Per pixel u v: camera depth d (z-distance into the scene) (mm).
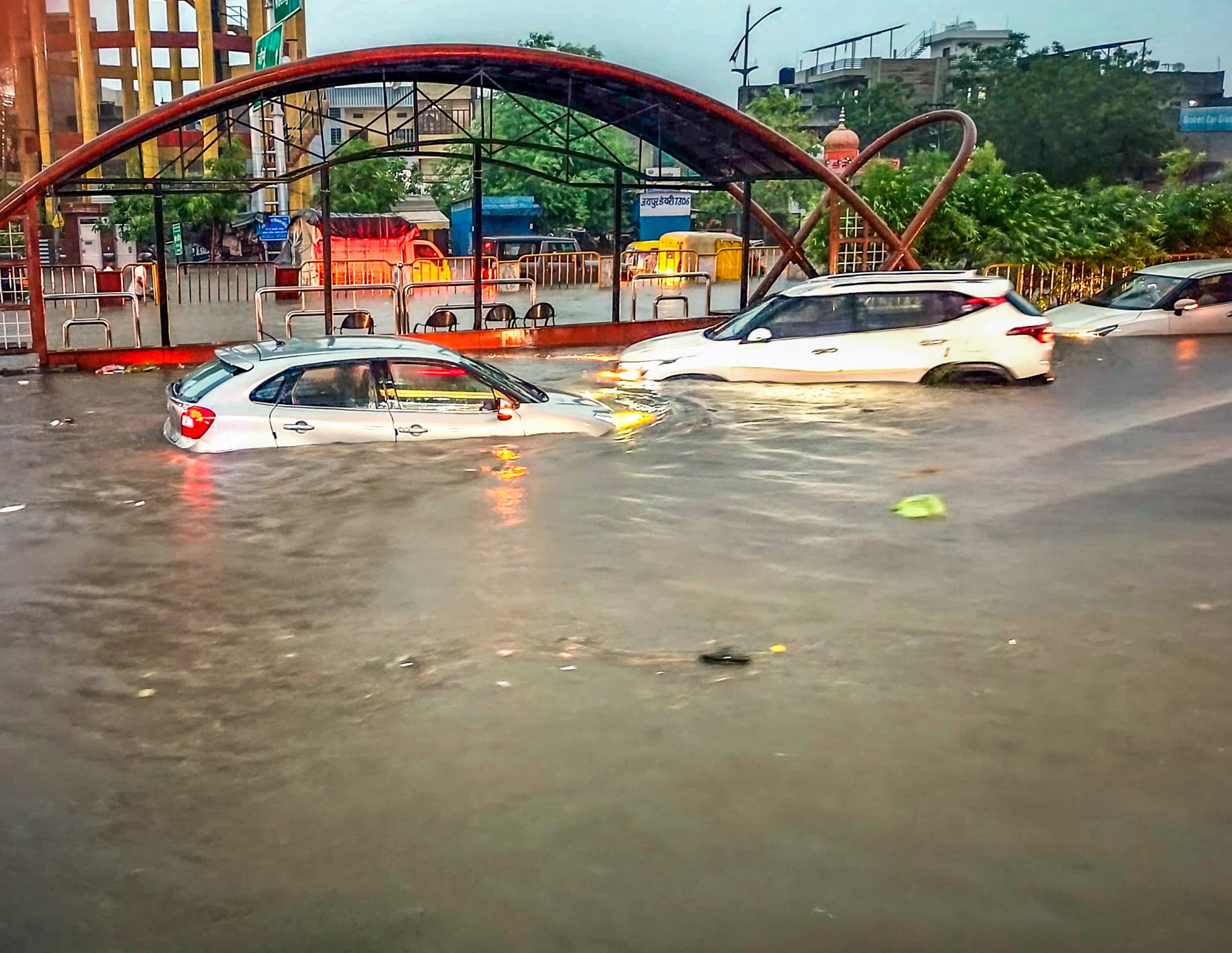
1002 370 12625
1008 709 4605
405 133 46406
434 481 8383
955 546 6844
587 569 6473
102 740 4426
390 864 3559
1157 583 6113
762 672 4996
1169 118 63219
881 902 3354
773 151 17578
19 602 6020
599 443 9594
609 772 4113
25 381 13844
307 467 8711
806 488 8289
